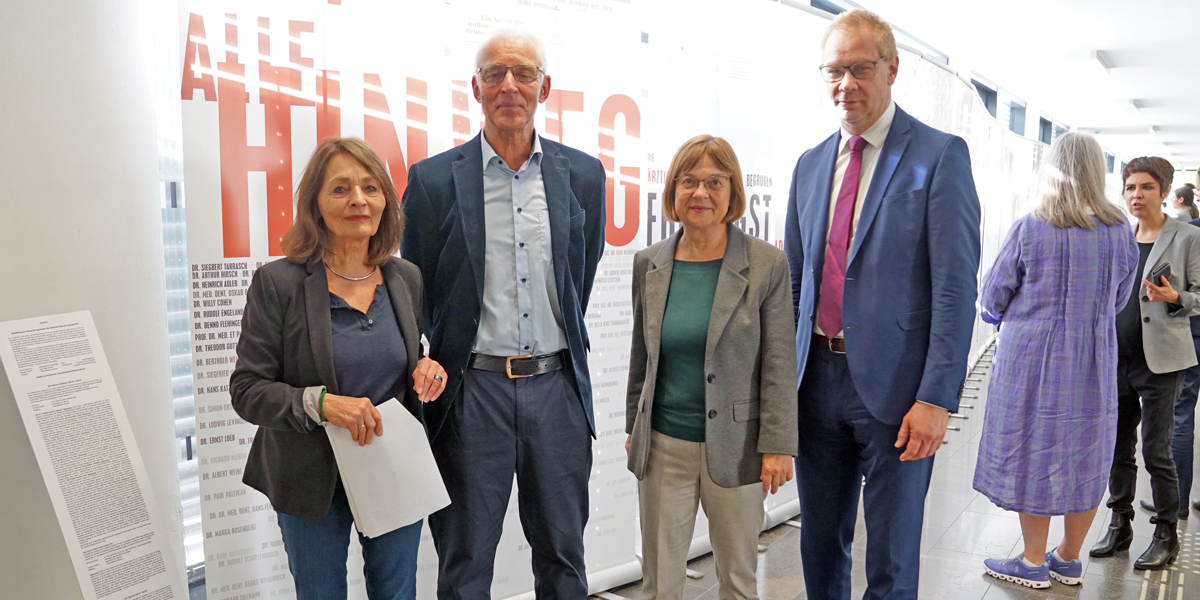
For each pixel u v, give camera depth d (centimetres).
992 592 280
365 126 216
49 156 182
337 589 165
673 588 189
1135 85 893
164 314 209
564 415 192
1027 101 1004
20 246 178
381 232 165
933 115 448
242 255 201
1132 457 316
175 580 188
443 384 169
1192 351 303
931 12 576
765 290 181
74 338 182
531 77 180
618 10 263
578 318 198
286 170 205
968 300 184
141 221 201
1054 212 264
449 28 229
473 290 182
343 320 160
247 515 208
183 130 192
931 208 185
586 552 273
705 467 183
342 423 151
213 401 201
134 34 198
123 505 181
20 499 184
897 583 197
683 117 289
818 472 212
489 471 185
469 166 184
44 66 180
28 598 188
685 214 182
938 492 397
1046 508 270
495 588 256
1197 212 500
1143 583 289
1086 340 265
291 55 204
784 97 327
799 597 272
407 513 159
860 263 195
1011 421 276
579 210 194
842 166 206
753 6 308
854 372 194
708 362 179
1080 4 566
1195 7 575
